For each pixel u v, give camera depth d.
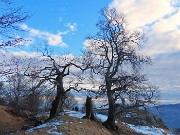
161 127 56.06
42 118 41.16
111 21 42.00
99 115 47.91
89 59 37.28
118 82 39.59
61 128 29.33
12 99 47.16
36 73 31.05
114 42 41.06
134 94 39.62
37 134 27.00
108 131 37.50
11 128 35.34
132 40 42.25
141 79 39.81
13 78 10.76
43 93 34.03
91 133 31.89
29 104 45.00
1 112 42.28
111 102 40.03
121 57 40.69
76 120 34.59
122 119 46.53
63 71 33.97
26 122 40.16
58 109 35.09
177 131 58.75
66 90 35.00
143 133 45.03
